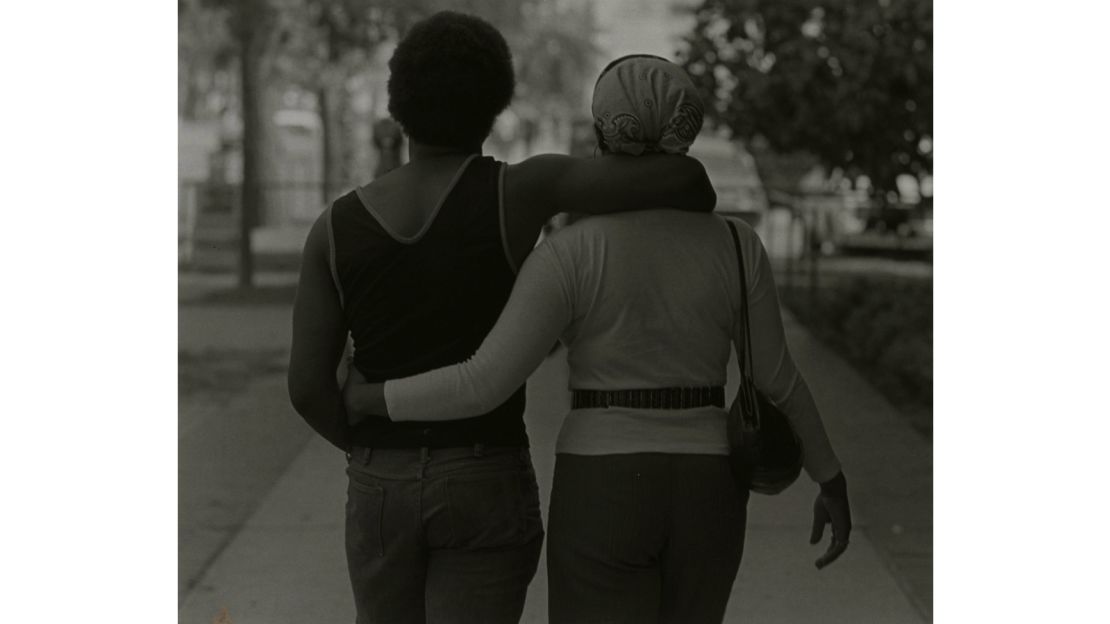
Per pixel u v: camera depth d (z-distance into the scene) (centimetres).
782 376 288
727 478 276
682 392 275
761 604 469
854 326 1002
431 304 270
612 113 273
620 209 273
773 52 1004
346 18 1491
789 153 1083
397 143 1002
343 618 458
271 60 1538
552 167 274
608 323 272
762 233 1500
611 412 273
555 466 282
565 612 277
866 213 1288
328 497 601
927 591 481
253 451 681
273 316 1164
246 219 1342
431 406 266
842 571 505
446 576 276
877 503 591
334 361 279
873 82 975
